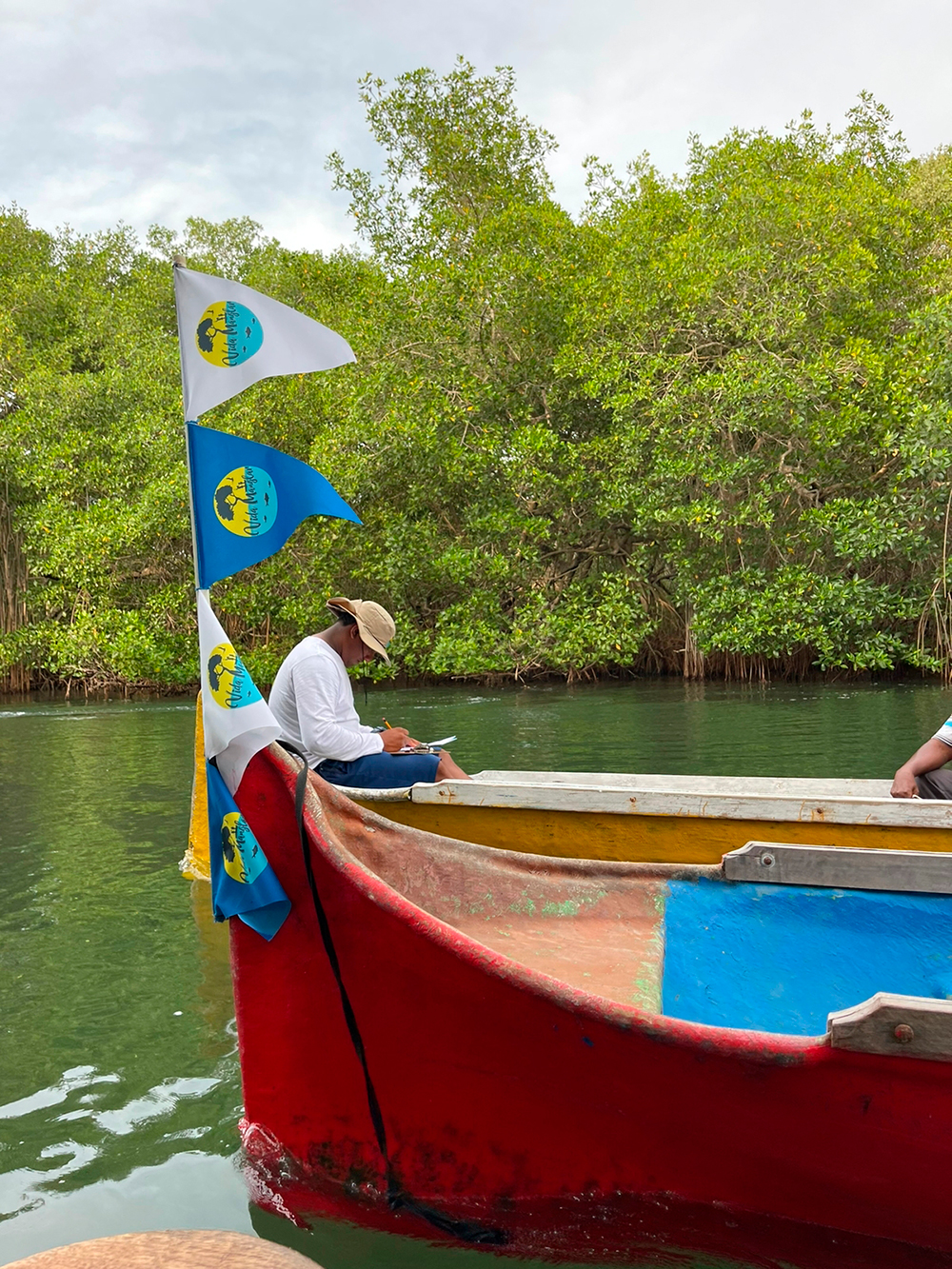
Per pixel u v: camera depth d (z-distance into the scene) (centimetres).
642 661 1583
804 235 1314
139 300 2122
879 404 1238
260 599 1425
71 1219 190
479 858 272
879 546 1175
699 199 1515
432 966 185
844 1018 160
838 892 266
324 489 209
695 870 278
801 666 1385
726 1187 184
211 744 201
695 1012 252
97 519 1437
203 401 211
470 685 1453
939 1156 165
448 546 1455
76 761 779
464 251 1534
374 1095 199
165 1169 208
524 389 1464
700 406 1262
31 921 375
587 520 1485
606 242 1529
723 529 1285
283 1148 207
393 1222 195
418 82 1565
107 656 1384
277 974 204
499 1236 191
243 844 198
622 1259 182
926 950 259
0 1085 246
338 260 1812
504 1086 190
